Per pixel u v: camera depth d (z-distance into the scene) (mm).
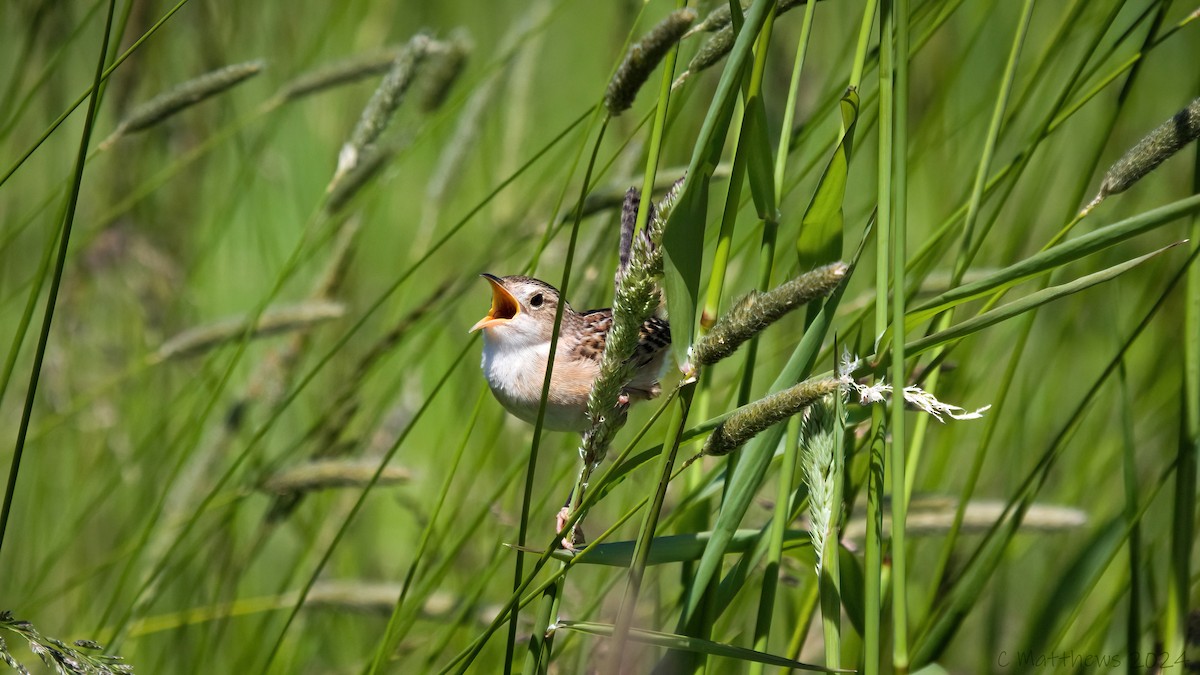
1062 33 6418
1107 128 6148
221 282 12688
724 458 6191
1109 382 9461
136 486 9789
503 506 8539
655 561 5176
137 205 10586
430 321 9602
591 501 4859
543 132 13672
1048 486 9609
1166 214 4438
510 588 8586
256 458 9047
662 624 6812
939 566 6535
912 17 6305
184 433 8484
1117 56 12086
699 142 4426
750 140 4887
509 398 7516
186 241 10977
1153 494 6160
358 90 11672
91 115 4969
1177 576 5797
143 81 10695
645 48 4031
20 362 10656
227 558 8461
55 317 10031
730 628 7574
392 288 6832
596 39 14094
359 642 9773
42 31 10023
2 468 10016
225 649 9281
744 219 11047
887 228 4551
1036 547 9789
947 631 6414
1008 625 9305
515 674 7031
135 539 8930
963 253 5258
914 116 10445
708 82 9031
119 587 7102
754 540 5430
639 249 4613
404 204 12742
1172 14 12188
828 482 4824
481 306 11750
